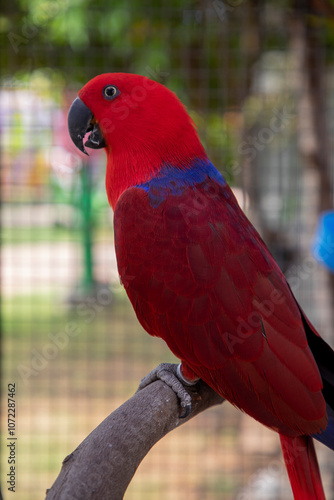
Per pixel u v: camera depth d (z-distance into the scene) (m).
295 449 2.35
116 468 1.90
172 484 5.44
